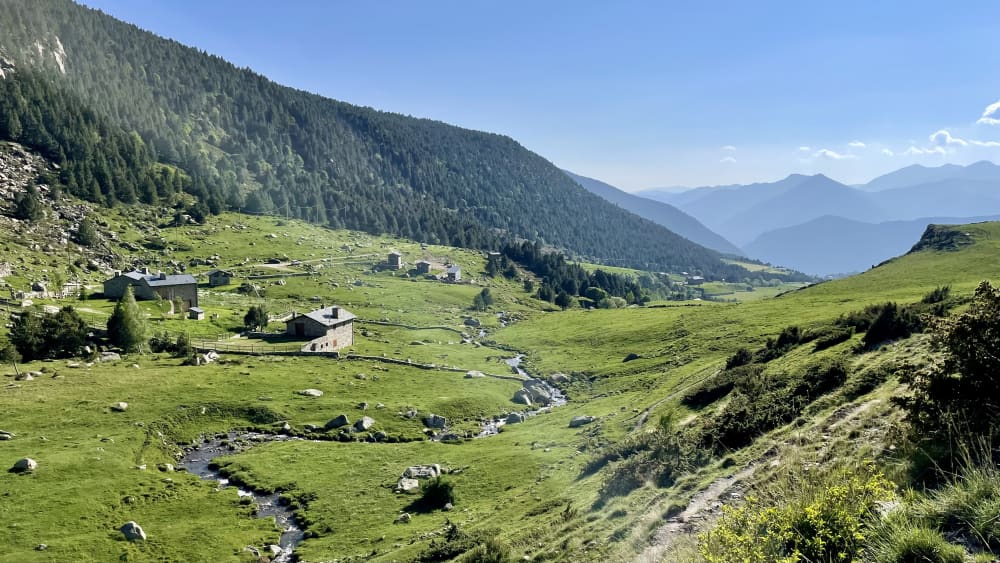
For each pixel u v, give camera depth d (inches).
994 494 454.6
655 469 1413.6
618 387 3966.5
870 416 1187.9
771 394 1946.4
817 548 482.6
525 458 2551.7
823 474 771.4
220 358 4244.6
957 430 643.5
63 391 3208.7
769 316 4810.5
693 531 836.0
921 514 484.1
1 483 2117.4
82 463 2362.2
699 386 2738.7
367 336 5757.9
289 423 3179.1
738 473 1099.9
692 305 7657.5
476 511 1988.2
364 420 3196.4
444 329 6476.4
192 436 2940.5
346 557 1768.0
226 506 2215.8
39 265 6097.4
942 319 816.3
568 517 1413.6
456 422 3457.2
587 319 6825.8
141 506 2132.1
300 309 6766.7
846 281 5674.2
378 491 2333.9
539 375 4709.6
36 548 1744.6
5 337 3897.6
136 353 4138.8
